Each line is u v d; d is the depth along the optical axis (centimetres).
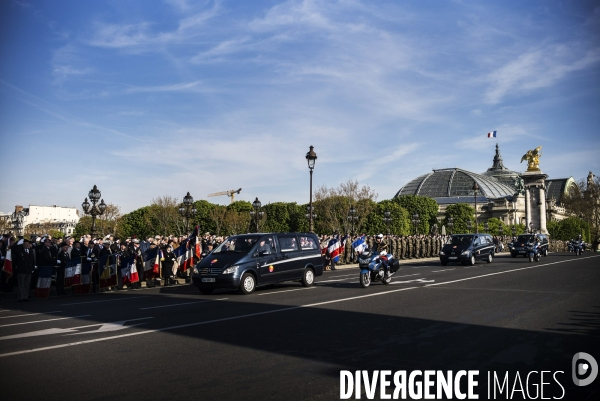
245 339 1081
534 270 3238
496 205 15788
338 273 3269
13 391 734
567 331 1176
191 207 4122
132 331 1177
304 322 1288
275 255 2120
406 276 2777
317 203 9431
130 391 734
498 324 1263
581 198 12406
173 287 2480
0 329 1230
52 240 2459
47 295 2075
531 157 11931
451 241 3962
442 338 1095
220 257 2028
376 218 9838
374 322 1288
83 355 945
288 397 710
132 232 10144
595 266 3678
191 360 905
